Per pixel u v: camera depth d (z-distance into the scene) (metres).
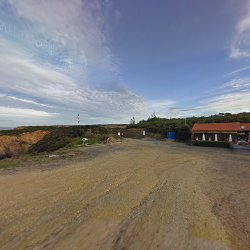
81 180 10.72
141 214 6.60
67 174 12.10
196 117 66.62
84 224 5.89
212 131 40.09
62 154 21.53
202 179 11.24
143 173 12.38
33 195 8.34
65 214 6.55
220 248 4.82
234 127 39.25
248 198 8.33
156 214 6.61
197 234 5.42
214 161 17.36
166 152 23.06
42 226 5.75
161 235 5.35
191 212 6.82
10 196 8.23
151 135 54.88
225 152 24.17
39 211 6.77
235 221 6.24
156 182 10.43
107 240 5.09
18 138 42.41
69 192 8.75
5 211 6.76
